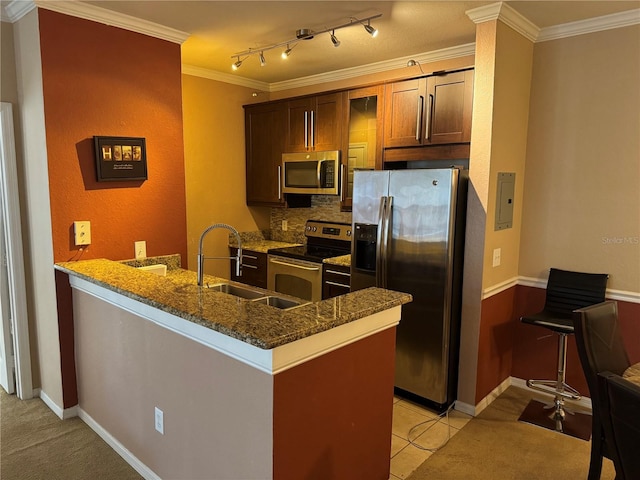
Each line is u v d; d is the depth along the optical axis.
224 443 1.79
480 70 2.79
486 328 3.04
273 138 4.54
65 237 2.75
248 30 3.12
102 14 2.76
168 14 2.82
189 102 4.27
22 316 3.02
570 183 3.10
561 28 3.01
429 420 2.95
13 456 2.47
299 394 1.66
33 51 2.63
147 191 3.12
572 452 2.60
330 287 3.81
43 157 2.67
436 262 2.92
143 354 2.20
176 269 3.23
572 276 3.08
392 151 3.63
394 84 3.56
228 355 1.71
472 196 2.91
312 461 1.76
